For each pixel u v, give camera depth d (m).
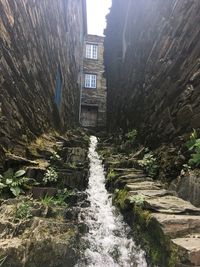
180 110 6.00
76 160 7.55
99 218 5.25
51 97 10.20
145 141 8.06
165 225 3.78
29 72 7.27
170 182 5.66
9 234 3.88
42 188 5.39
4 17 5.48
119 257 4.35
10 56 5.81
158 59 7.85
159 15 8.30
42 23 8.84
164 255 3.63
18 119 6.25
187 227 3.80
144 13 10.24
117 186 6.29
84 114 22.92
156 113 7.48
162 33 7.80
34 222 4.15
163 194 5.12
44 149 6.99
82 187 6.36
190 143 5.03
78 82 20.59
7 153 5.41
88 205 5.74
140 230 4.43
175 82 6.48
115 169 7.09
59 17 12.02
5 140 5.43
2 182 5.06
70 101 16.02
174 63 6.68
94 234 4.75
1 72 5.30
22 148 6.18
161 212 4.26
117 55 15.65
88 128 21.42
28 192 5.28
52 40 10.51
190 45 5.99
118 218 5.30
